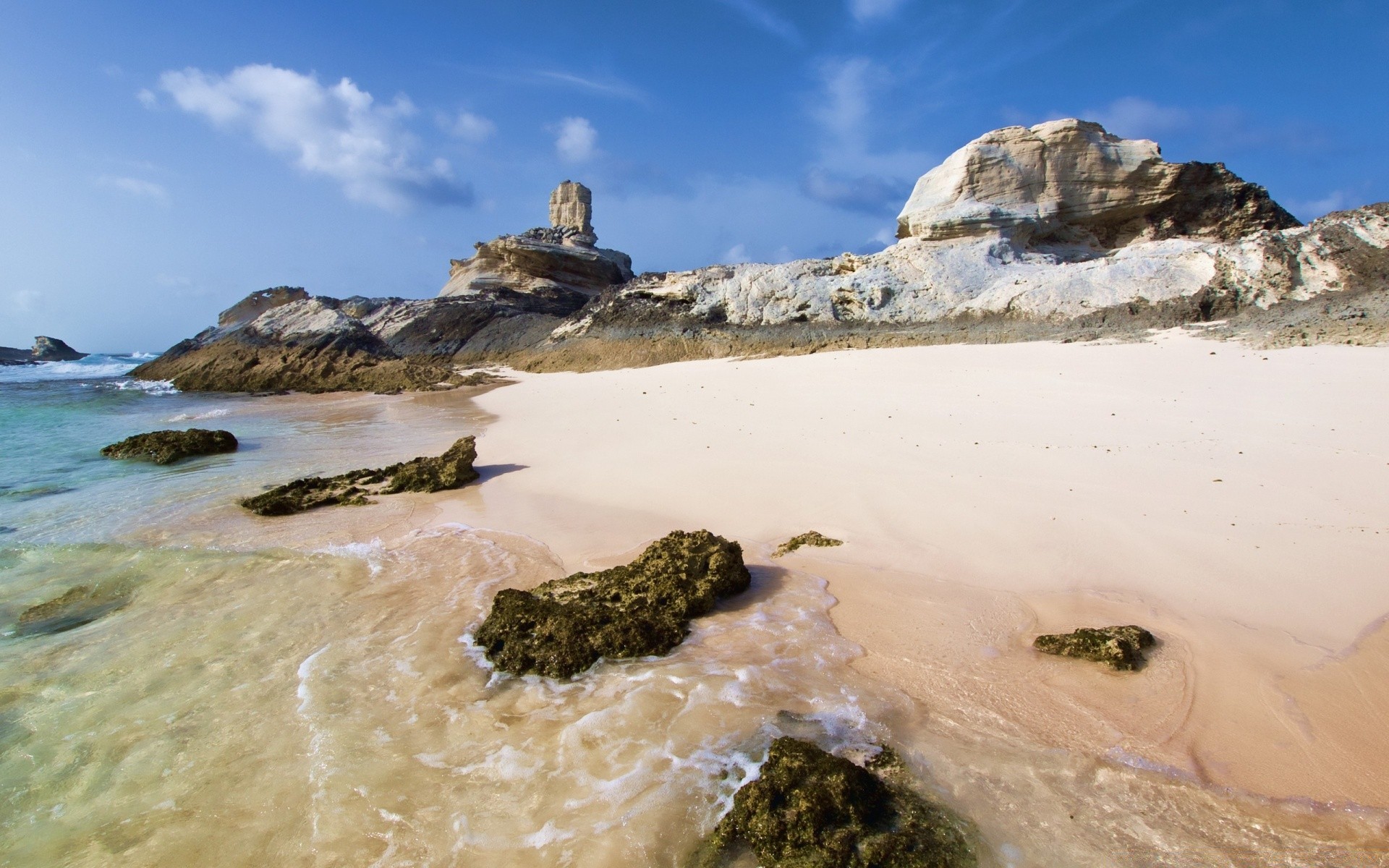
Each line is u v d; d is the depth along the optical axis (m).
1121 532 7.03
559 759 4.09
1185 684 4.55
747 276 34.78
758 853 3.39
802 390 17.38
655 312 36.62
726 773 3.92
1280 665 4.68
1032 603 5.86
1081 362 16.67
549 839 3.46
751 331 31.73
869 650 5.26
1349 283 18.44
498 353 44.03
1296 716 4.16
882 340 25.70
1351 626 5.07
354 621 6.19
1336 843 3.28
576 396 21.94
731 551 6.49
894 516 7.99
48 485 11.86
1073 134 29.52
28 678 5.29
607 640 5.31
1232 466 8.66
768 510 8.65
